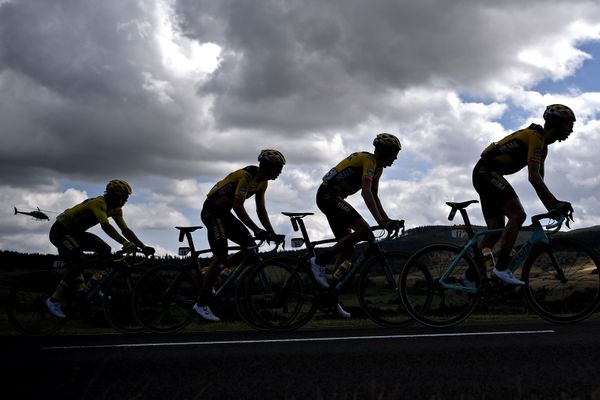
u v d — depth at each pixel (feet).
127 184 21.30
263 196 20.10
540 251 16.48
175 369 11.01
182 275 19.10
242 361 11.57
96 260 20.34
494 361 10.84
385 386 9.23
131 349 13.62
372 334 15.03
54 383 10.12
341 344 13.33
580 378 9.43
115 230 20.31
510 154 16.90
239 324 19.04
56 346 14.89
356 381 9.62
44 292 20.24
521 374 9.79
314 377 9.98
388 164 18.53
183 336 16.26
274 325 17.89
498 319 18.33
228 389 9.36
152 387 9.64
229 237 19.06
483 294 16.60
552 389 8.82
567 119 16.30
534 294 16.40
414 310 16.61
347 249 18.03
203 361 11.72
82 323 20.25
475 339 13.37
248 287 18.06
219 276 19.17
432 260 16.85
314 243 18.31
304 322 17.90
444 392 8.82
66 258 20.58
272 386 9.46
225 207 18.92
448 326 16.49
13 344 15.76
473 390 8.88
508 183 16.79
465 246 16.80
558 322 16.20
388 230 17.38
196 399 8.81
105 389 9.59
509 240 16.29
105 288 20.02
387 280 17.78
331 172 18.51
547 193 16.26
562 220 16.25
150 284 19.02
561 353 11.39
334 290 17.83
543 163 17.63
